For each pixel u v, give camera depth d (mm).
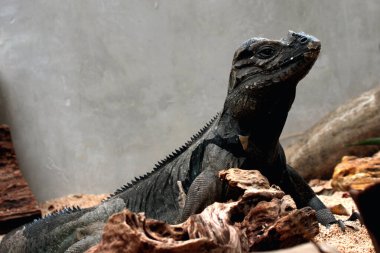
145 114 10828
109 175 10953
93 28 10742
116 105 10836
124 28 10734
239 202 3986
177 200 5340
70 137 10969
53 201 10727
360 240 5105
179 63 10758
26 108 10992
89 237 5383
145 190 5629
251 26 10711
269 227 3838
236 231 3619
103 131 10906
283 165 5562
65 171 11023
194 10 10695
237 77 5145
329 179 9727
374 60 10781
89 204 10055
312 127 10141
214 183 4969
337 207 6254
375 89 9781
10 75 10953
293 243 3877
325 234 5258
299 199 5750
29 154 11031
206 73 10734
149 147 10859
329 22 10734
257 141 5152
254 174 4602
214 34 10711
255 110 5035
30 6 10836
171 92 10789
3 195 9047
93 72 10820
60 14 10781
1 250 6227
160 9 10695
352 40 10781
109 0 10695
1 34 10922
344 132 9547
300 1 10695
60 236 5789
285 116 5168
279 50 4941
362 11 10734
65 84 10891
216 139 5234
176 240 3514
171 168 5562
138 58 10766
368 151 9492
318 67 10781
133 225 3391
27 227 6148
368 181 6965
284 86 4969
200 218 3602
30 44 10906
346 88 10797
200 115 10773
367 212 2467
